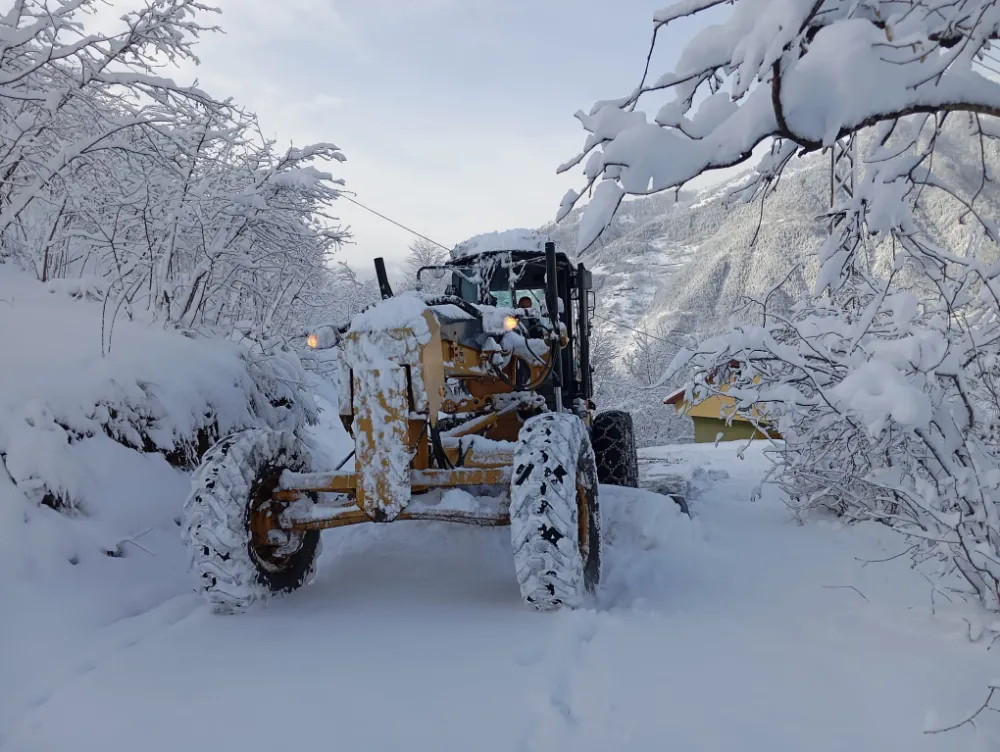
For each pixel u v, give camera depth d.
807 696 2.27
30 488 3.65
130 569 3.72
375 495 3.27
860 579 3.66
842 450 4.38
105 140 5.40
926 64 1.66
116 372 4.64
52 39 5.27
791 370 4.02
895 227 2.61
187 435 4.85
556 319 4.72
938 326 3.40
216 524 3.24
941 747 1.95
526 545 3.04
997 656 2.53
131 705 2.36
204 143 5.99
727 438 23.28
